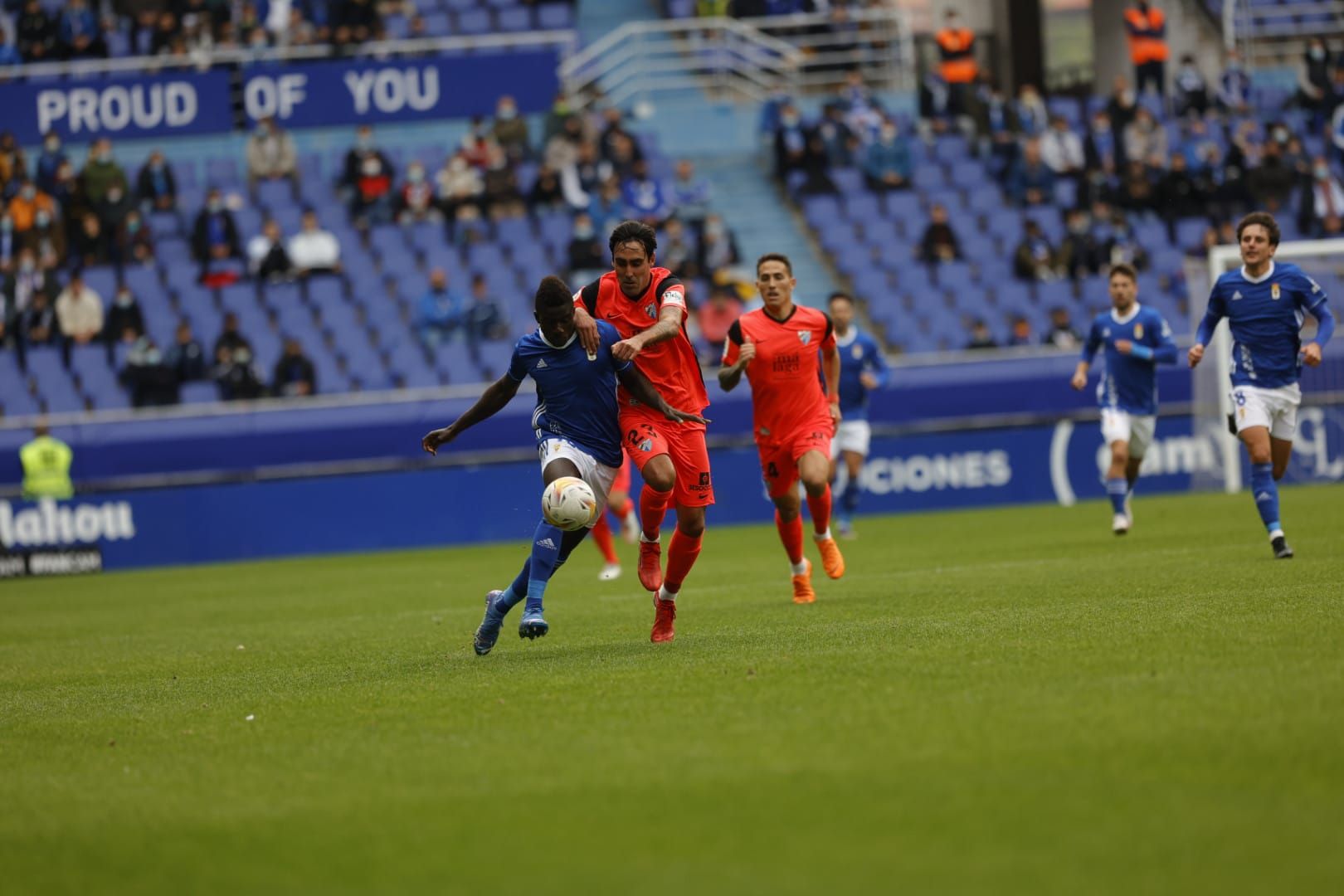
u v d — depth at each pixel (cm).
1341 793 1073
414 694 1780
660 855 1022
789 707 1498
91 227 6334
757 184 7238
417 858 1053
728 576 3469
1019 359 5753
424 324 6197
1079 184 6975
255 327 6244
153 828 1189
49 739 1661
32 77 6844
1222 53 8281
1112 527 4147
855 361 4431
